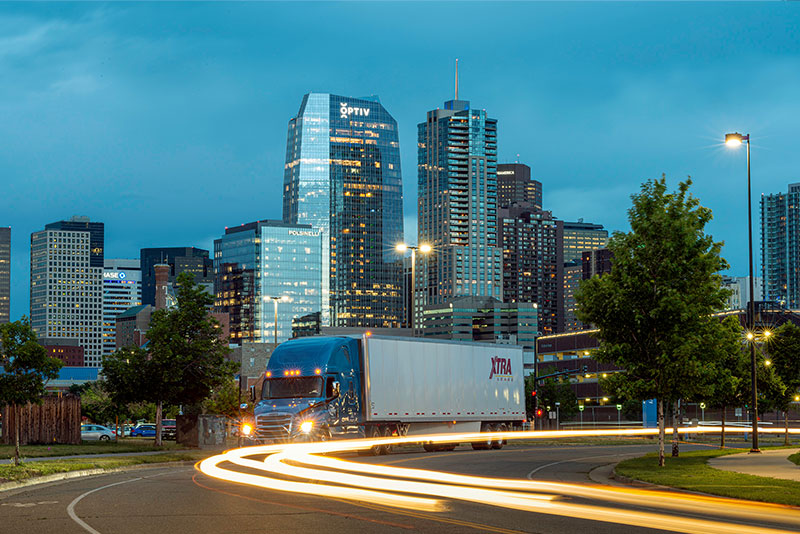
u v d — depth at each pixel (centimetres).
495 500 2092
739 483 2533
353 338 4128
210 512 1806
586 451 5200
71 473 2978
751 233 4734
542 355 16425
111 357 5178
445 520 1692
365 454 4284
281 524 1619
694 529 1577
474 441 5119
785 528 1600
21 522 1638
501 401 5250
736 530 1564
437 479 2741
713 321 3481
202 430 5050
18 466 2927
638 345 3394
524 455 4519
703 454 4472
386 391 4269
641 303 3356
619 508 1931
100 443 5459
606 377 3500
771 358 6156
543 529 1572
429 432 4666
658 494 2291
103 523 1622
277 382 3875
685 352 3225
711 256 3381
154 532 1503
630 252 3428
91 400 10112
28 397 3322
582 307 3494
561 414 12794
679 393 3494
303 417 3734
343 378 3962
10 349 3331
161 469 3381
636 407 12938
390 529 1559
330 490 2336
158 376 5034
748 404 5456
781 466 3353
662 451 3378
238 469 3294
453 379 4838
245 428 3831
